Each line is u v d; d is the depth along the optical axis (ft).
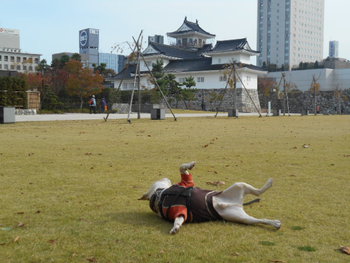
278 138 42.86
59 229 12.86
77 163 25.75
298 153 30.76
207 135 46.24
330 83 255.29
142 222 13.61
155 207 14.02
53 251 11.05
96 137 43.04
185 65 195.52
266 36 396.37
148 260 10.41
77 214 14.53
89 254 10.83
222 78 183.62
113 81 208.23
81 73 150.10
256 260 10.44
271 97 224.74
